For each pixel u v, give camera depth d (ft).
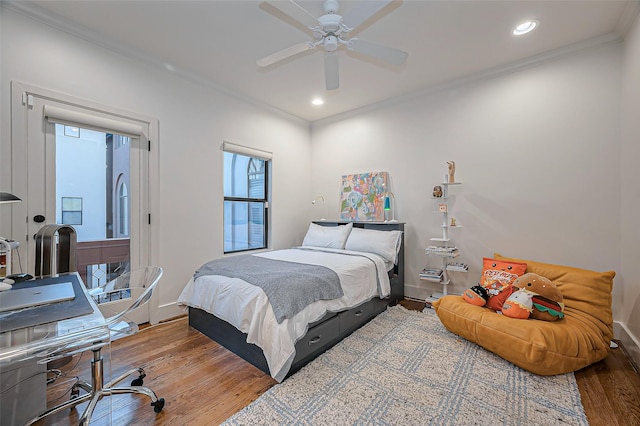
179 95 9.65
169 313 9.30
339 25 6.02
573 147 8.36
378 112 12.68
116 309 8.08
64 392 5.56
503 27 7.36
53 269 5.74
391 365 6.31
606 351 6.25
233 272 7.32
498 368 6.16
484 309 7.19
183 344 7.46
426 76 10.12
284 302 5.90
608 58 7.82
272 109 13.03
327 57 7.05
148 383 5.76
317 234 12.21
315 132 15.05
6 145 6.48
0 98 6.37
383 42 8.03
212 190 10.68
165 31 7.59
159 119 9.14
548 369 5.68
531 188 9.05
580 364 5.74
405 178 11.88
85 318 3.49
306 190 14.94
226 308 6.82
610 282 6.83
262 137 12.62
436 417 4.72
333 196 14.29
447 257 10.23
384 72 9.82
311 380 5.76
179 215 9.67
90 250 7.90
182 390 5.54
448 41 7.99
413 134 11.63
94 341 3.35
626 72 7.27
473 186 10.16
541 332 5.76
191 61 9.13
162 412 4.94
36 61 6.83
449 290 10.74
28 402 4.51
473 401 5.11
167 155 9.35
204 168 10.41
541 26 7.34
